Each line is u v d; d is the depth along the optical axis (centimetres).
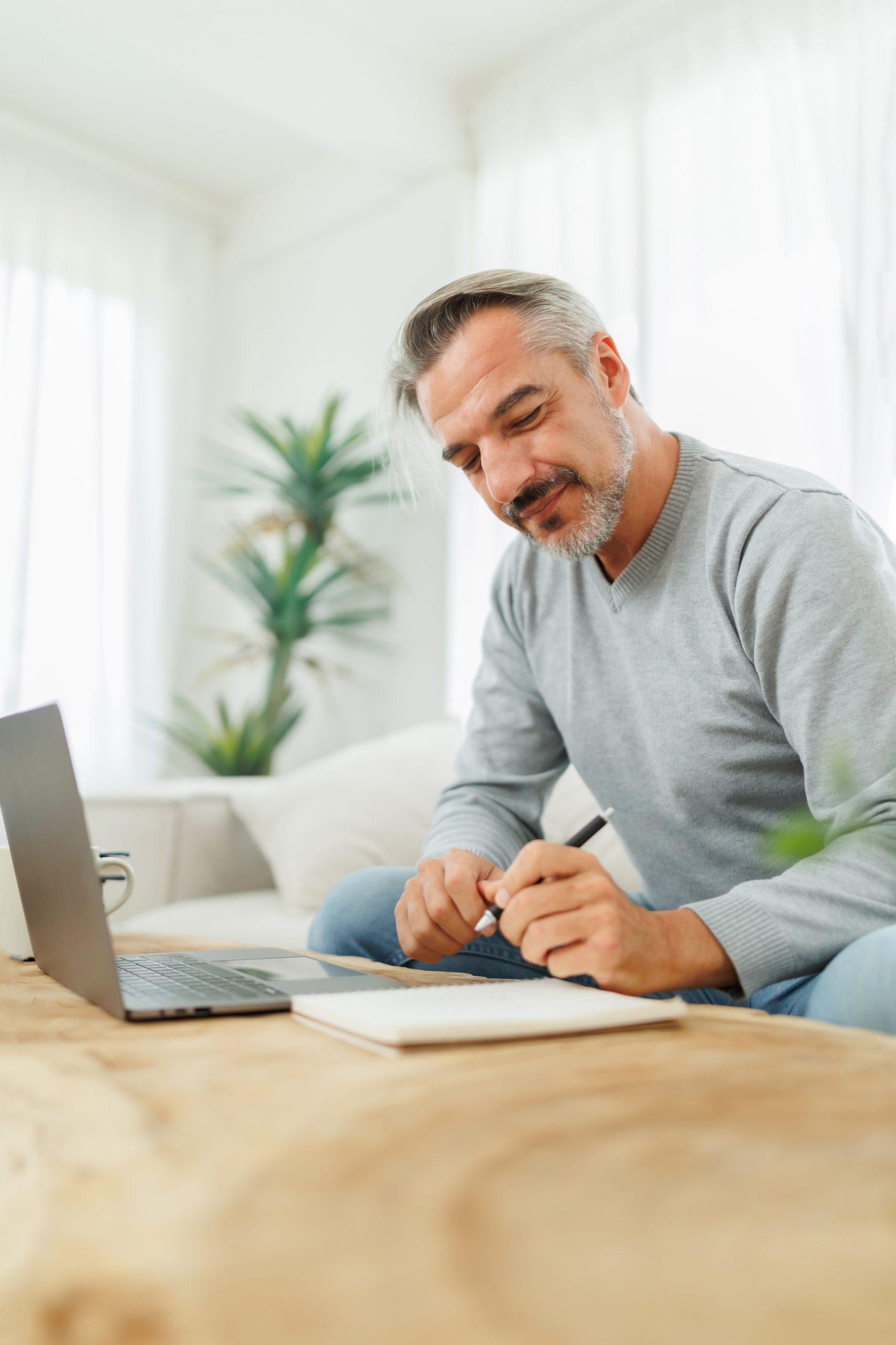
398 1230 34
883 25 224
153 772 365
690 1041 59
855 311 223
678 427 253
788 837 90
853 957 72
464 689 294
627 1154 40
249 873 234
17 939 102
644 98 271
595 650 124
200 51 272
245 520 382
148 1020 68
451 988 74
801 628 95
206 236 398
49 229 352
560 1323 28
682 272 258
